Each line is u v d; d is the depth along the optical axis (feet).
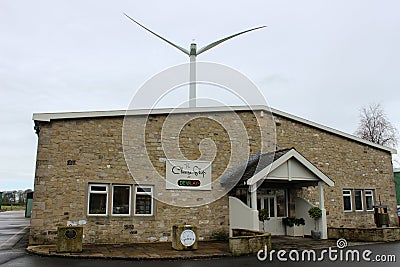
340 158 58.65
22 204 196.75
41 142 41.32
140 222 43.86
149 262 30.40
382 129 114.11
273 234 50.01
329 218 55.36
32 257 32.09
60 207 40.81
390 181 63.00
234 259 32.07
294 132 55.62
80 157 42.45
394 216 61.93
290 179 45.01
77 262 29.78
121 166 44.06
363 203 59.41
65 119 42.47
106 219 42.47
